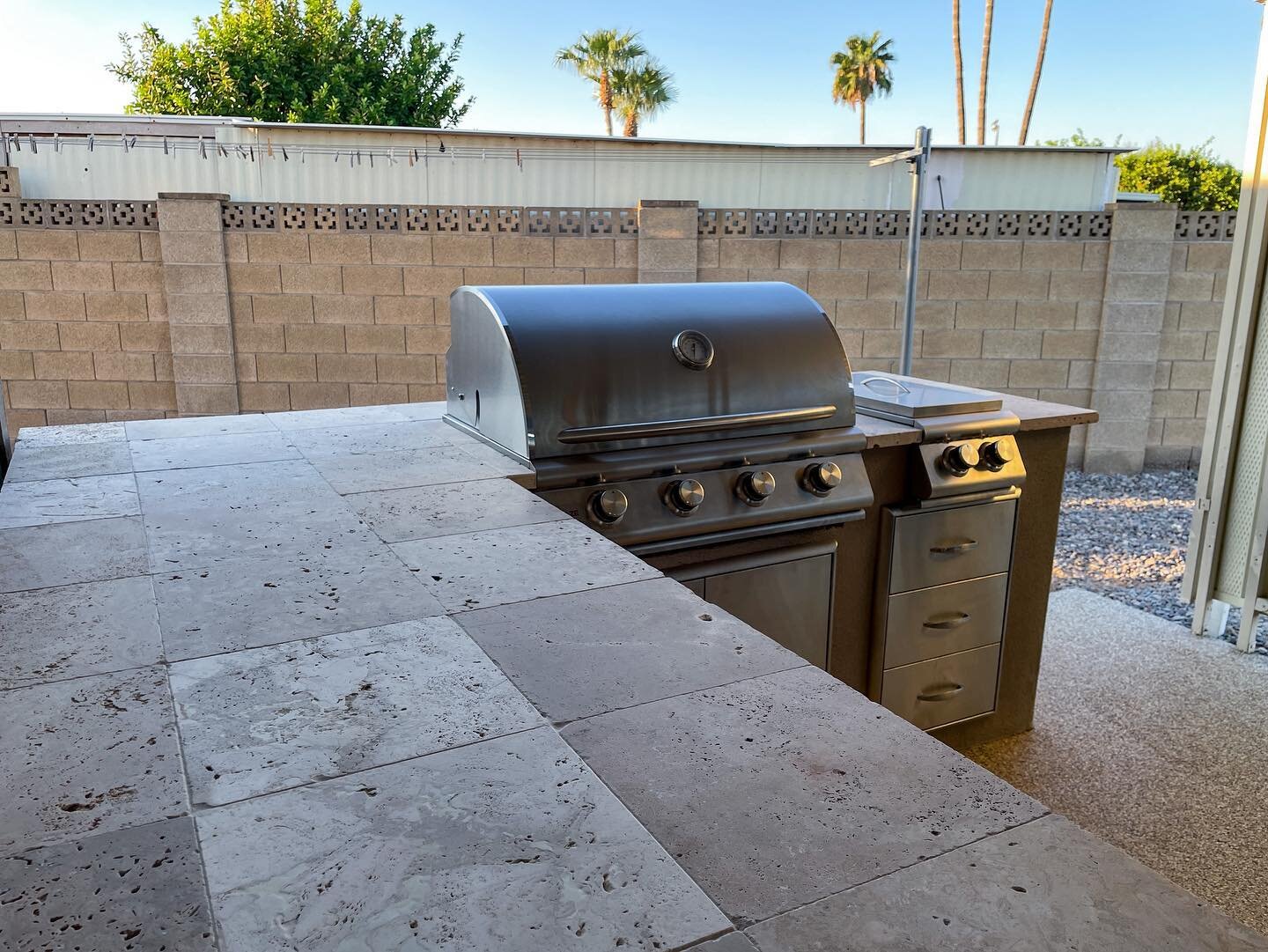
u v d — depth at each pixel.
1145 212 7.31
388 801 0.91
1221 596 4.16
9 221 6.77
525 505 1.99
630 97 24.42
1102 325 7.53
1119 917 0.75
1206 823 2.73
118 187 7.91
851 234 7.41
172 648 1.26
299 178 8.16
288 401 7.26
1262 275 3.87
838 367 2.66
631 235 7.27
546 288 2.55
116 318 6.98
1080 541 5.98
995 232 7.42
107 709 1.09
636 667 1.23
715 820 0.88
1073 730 3.34
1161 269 7.41
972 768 0.98
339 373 7.23
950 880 0.79
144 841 0.84
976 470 2.88
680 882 0.79
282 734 1.04
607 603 1.45
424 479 2.17
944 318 7.54
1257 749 3.19
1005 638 3.17
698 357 2.43
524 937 0.73
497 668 1.21
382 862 0.82
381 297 7.14
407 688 1.16
